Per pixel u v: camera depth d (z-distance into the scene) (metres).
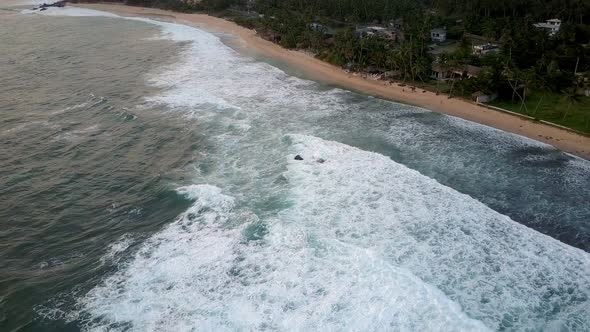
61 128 62.50
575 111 67.12
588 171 52.25
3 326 31.03
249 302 32.66
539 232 41.12
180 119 65.75
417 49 84.75
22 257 37.84
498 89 73.00
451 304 31.92
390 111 70.31
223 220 41.94
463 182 49.78
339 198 45.22
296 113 68.81
